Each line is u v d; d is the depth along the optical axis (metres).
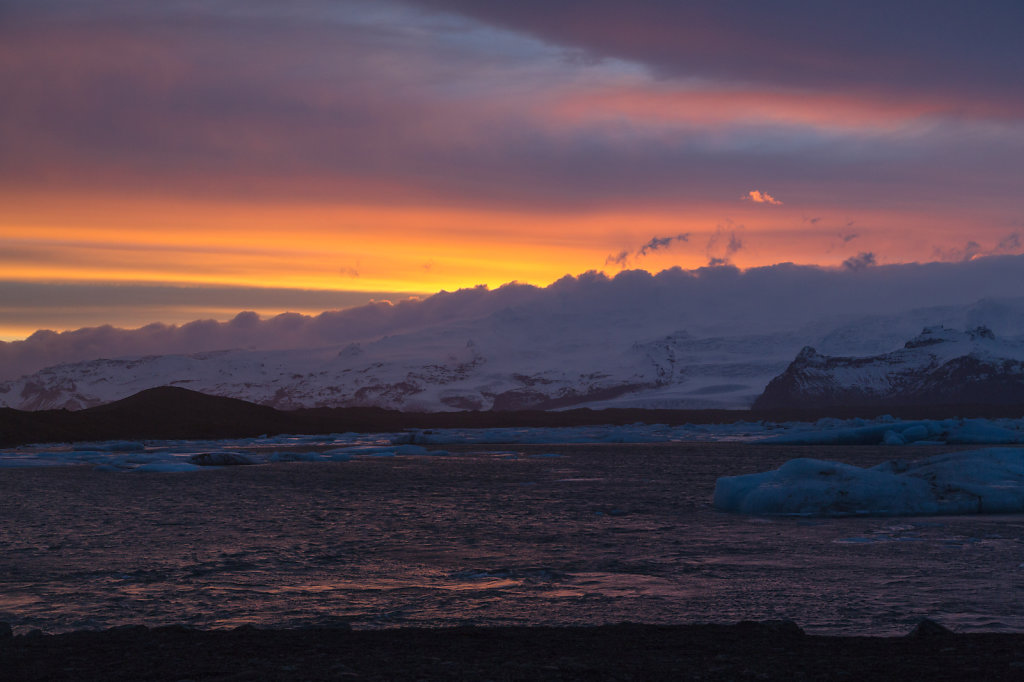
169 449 105.69
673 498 38.94
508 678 8.87
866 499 31.48
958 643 10.83
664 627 12.61
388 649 10.70
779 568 20.31
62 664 9.63
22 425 120.38
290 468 66.44
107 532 28.00
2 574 20.02
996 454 35.25
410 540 25.69
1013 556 21.77
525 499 38.91
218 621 14.99
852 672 8.99
